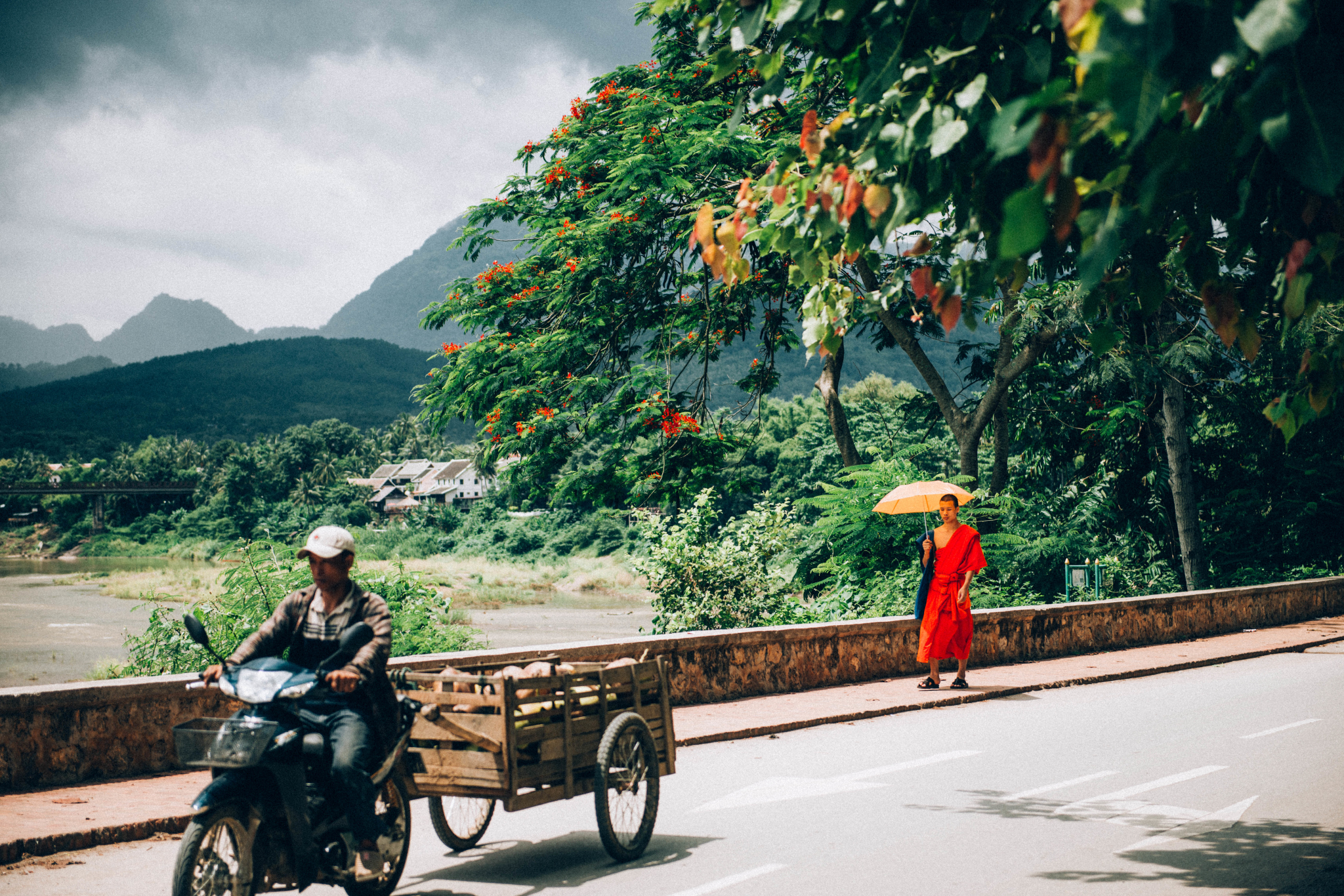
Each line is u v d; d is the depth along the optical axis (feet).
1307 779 26.55
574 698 19.92
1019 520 73.67
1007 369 62.90
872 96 13.20
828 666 43.21
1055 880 18.39
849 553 59.21
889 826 22.38
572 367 61.93
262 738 15.21
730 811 23.90
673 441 59.98
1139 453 86.22
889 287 15.11
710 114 55.93
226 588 39.42
